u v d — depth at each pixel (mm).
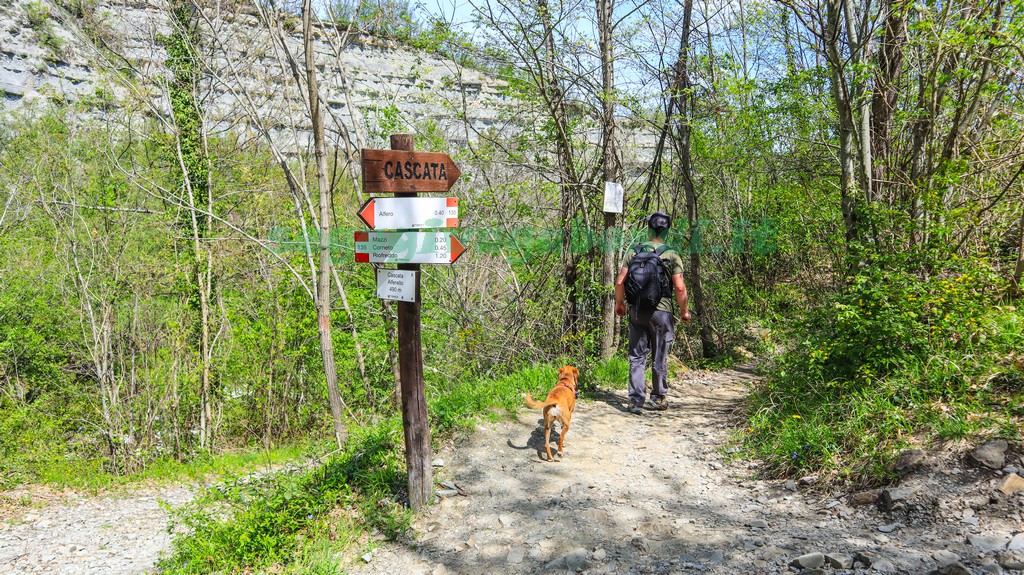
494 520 4449
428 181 4398
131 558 7551
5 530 8703
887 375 4898
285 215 13117
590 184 9398
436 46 9695
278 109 13438
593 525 4215
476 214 10125
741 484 4684
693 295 11234
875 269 5406
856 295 5312
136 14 14852
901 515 3625
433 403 6570
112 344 14008
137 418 13367
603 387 7590
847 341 5375
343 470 5246
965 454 3809
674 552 3699
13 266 13930
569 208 9828
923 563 3072
